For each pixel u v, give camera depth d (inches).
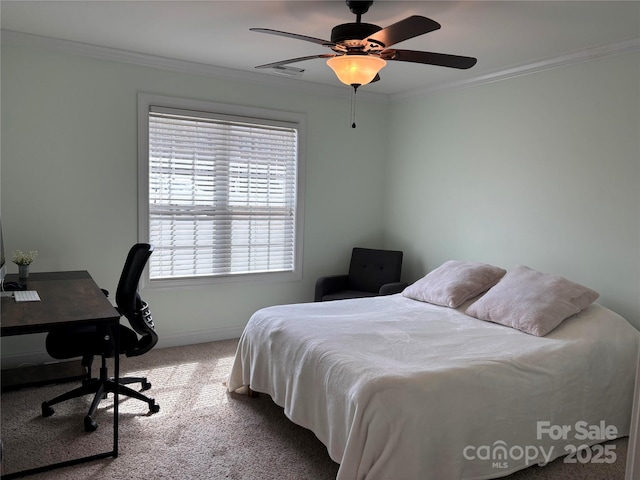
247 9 108.8
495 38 122.2
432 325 116.8
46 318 88.2
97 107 145.7
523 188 149.3
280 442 103.8
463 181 168.9
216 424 111.0
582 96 132.9
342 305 136.1
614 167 126.4
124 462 94.7
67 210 144.7
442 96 175.6
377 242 204.2
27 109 136.9
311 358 98.0
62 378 130.9
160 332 162.4
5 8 112.3
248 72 165.9
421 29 84.8
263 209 178.7
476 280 137.5
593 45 126.1
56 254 144.4
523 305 116.8
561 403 98.3
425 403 81.7
